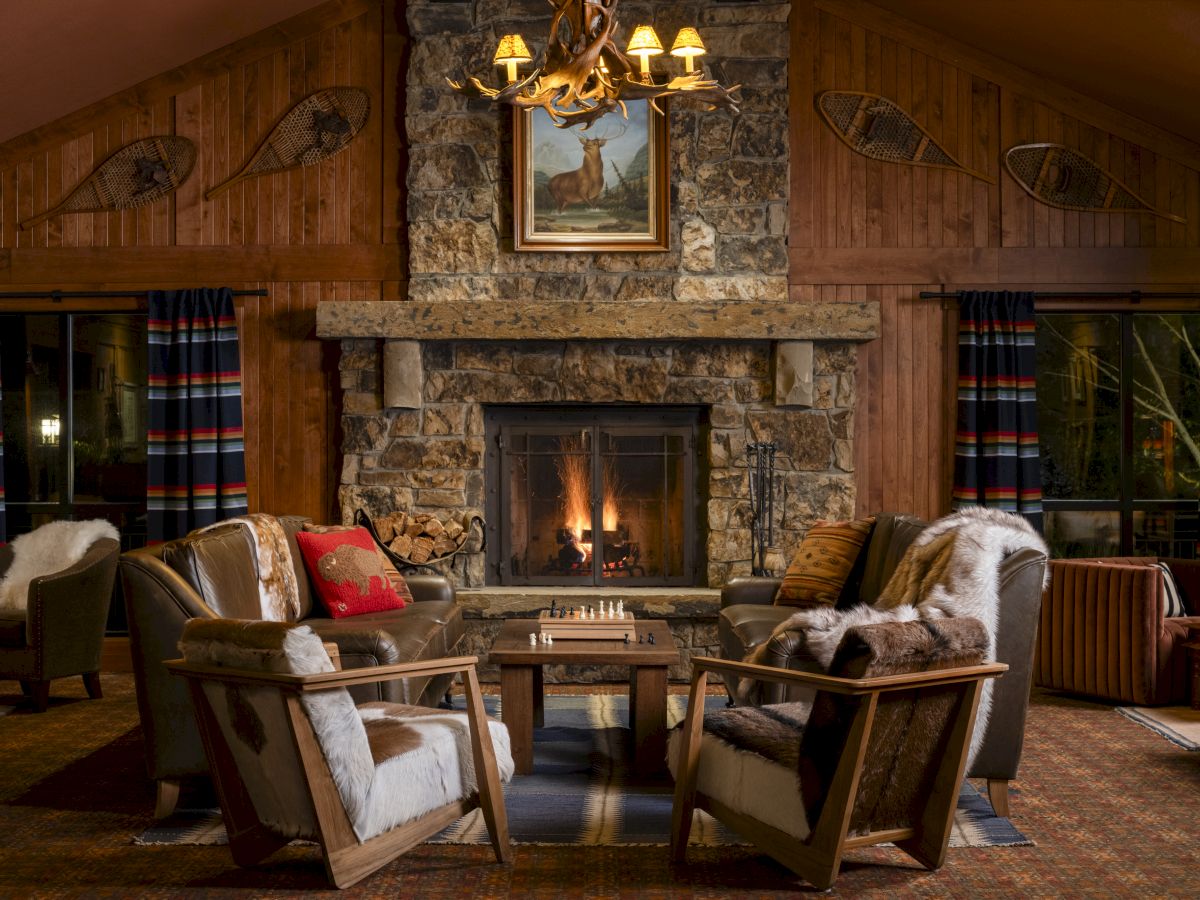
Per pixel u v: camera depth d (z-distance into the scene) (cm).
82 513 632
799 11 613
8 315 629
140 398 632
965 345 599
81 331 633
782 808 287
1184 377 626
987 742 340
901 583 368
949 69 611
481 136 601
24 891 287
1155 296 611
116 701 525
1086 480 628
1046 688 558
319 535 494
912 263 610
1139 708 504
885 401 611
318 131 615
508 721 401
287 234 615
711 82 362
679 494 611
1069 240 612
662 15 596
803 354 586
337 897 283
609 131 599
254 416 614
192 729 346
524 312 585
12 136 609
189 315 598
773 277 598
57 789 379
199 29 583
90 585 515
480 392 599
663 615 581
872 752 280
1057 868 304
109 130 617
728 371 597
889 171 612
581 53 348
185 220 616
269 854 303
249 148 616
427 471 598
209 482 592
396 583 510
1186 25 509
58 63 557
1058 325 627
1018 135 611
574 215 600
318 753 278
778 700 363
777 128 596
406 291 612
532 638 421
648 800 371
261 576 424
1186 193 612
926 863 300
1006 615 340
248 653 279
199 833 333
